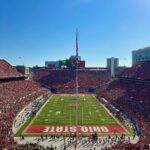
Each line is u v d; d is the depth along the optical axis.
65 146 46.12
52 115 72.00
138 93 93.31
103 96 106.19
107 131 56.22
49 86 135.25
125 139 50.16
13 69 131.50
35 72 152.38
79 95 116.19
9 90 95.69
